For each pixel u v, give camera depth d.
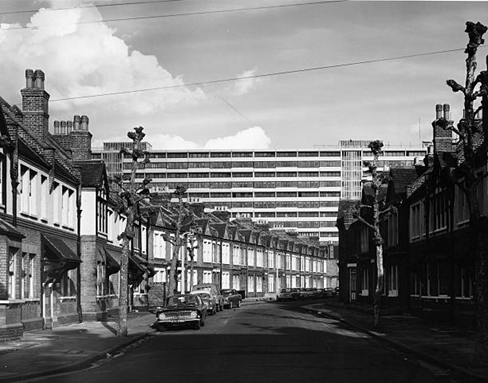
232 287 82.12
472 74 18.95
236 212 160.38
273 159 162.62
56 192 33.91
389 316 40.31
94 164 39.38
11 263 26.44
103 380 16.09
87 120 43.16
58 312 34.03
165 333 31.38
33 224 30.17
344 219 65.31
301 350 22.95
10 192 27.47
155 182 160.00
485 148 26.91
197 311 33.09
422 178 38.88
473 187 18.50
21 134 32.19
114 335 28.62
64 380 16.36
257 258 93.06
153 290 56.12
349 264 59.03
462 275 30.64
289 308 60.50
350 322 36.84
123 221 47.38
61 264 31.73
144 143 158.12
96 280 38.38
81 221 37.97
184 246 63.44
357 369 18.00
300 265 113.25
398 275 42.38
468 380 16.09
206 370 17.67
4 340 24.95
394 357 21.25
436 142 38.66
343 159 162.50
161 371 17.62
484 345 17.89
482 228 18.23
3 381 16.22
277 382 15.41
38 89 35.19
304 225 161.25
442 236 33.16
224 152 162.00
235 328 33.91
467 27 19.03
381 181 32.84
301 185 162.25
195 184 161.38
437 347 23.03
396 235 43.31
